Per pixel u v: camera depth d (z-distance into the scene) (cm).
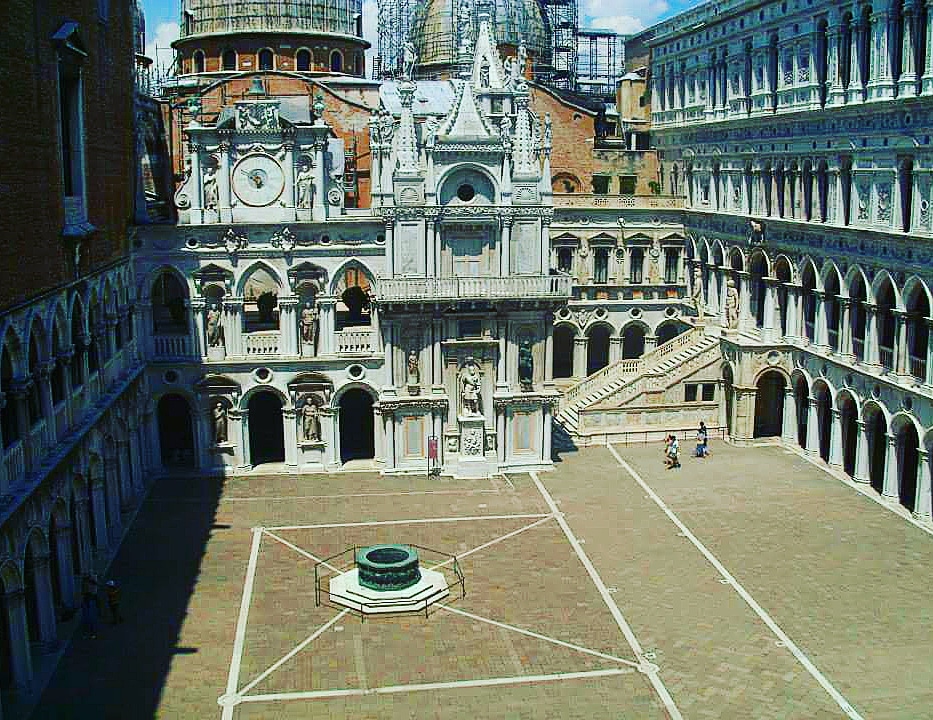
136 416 5747
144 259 5994
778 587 4569
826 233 6125
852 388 5922
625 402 6962
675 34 8169
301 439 6325
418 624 4247
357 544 5119
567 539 5178
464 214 6103
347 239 6125
